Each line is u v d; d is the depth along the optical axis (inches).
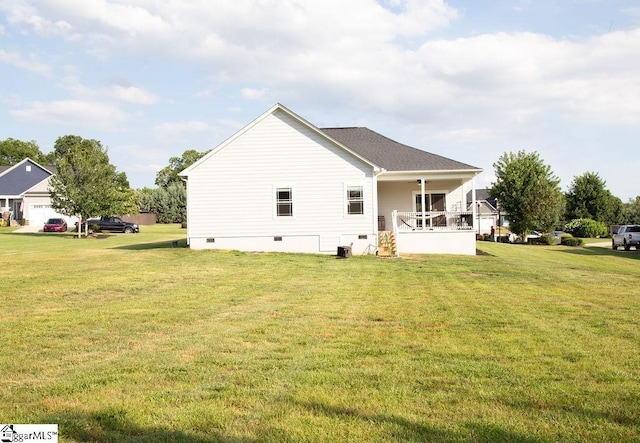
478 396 208.1
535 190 1865.2
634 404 199.8
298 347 288.8
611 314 397.4
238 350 281.3
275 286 547.8
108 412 188.9
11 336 310.7
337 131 1234.6
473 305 435.8
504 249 1328.7
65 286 519.5
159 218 3090.6
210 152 973.2
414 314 391.9
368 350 282.2
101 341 300.4
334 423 179.5
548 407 196.4
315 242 970.7
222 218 978.1
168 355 269.4
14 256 859.4
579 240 1774.1
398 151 1122.7
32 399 203.0
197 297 467.2
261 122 973.8
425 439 166.4
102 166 1627.7
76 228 2010.3
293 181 972.6
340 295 489.1
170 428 175.5
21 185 2327.8
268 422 180.1
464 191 1139.9
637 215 2620.6
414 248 1021.8
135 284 543.2
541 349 285.9
